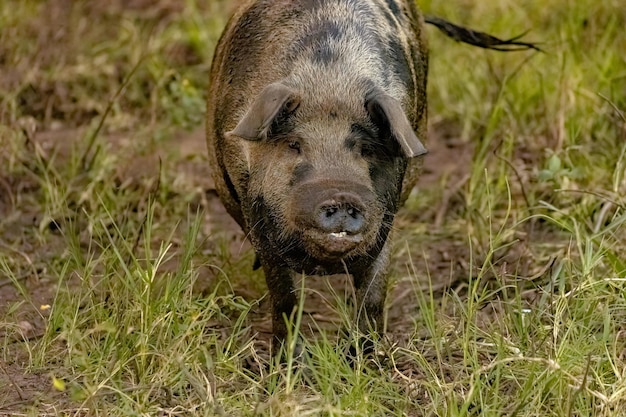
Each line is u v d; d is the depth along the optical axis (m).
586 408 15.80
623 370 16.42
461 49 31.19
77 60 33.09
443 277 21.70
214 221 24.72
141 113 30.84
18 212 24.73
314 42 17.50
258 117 15.82
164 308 18.03
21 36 33.34
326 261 15.84
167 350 17.12
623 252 20.30
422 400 16.64
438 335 17.78
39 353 17.97
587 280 18.56
